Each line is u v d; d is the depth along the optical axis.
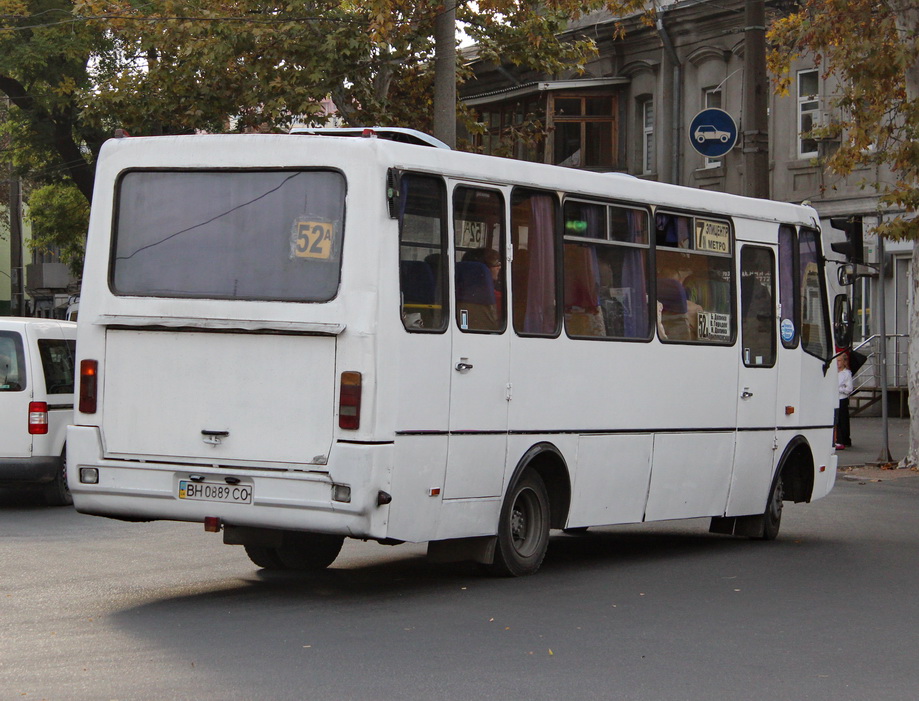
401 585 11.67
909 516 18.02
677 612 10.56
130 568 12.52
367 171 10.46
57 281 49.31
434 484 10.95
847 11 22.70
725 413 14.62
